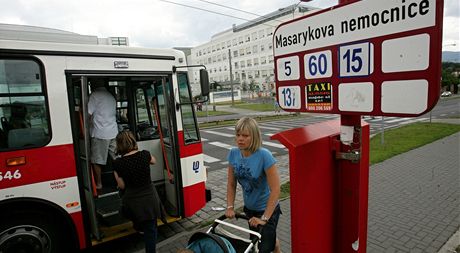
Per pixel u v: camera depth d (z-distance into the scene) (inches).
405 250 160.2
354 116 67.5
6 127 138.9
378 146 462.6
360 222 79.0
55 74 148.3
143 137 206.5
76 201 153.3
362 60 57.7
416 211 209.8
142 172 144.9
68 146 150.8
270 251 112.4
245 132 109.7
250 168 111.6
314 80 67.7
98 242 160.1
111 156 188.5
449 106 1569.9
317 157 70.1
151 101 210.2
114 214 173.0
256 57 3533.5
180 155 187.9
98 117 182.9
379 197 239.5
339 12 60.6
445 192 245.4
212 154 474.3
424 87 49.4
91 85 202.1
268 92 2768.2
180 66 185.5
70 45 151.9
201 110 1704.0
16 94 140.6
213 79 4311.0
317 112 67.9
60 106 149.3
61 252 155.4
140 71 172.2
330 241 74.4
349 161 70.9
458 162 341.7
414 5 49.4
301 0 89.8
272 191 108.3
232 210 115.6
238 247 103.4
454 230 180.1
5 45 138.7
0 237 139.0
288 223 198.4
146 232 148.7
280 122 981.8
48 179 146.3
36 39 158.1
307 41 68.2
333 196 74.0
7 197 137.5
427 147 441.1
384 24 53.6
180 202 188.5
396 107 53.2
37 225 146.3
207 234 96.0
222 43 4013.3
